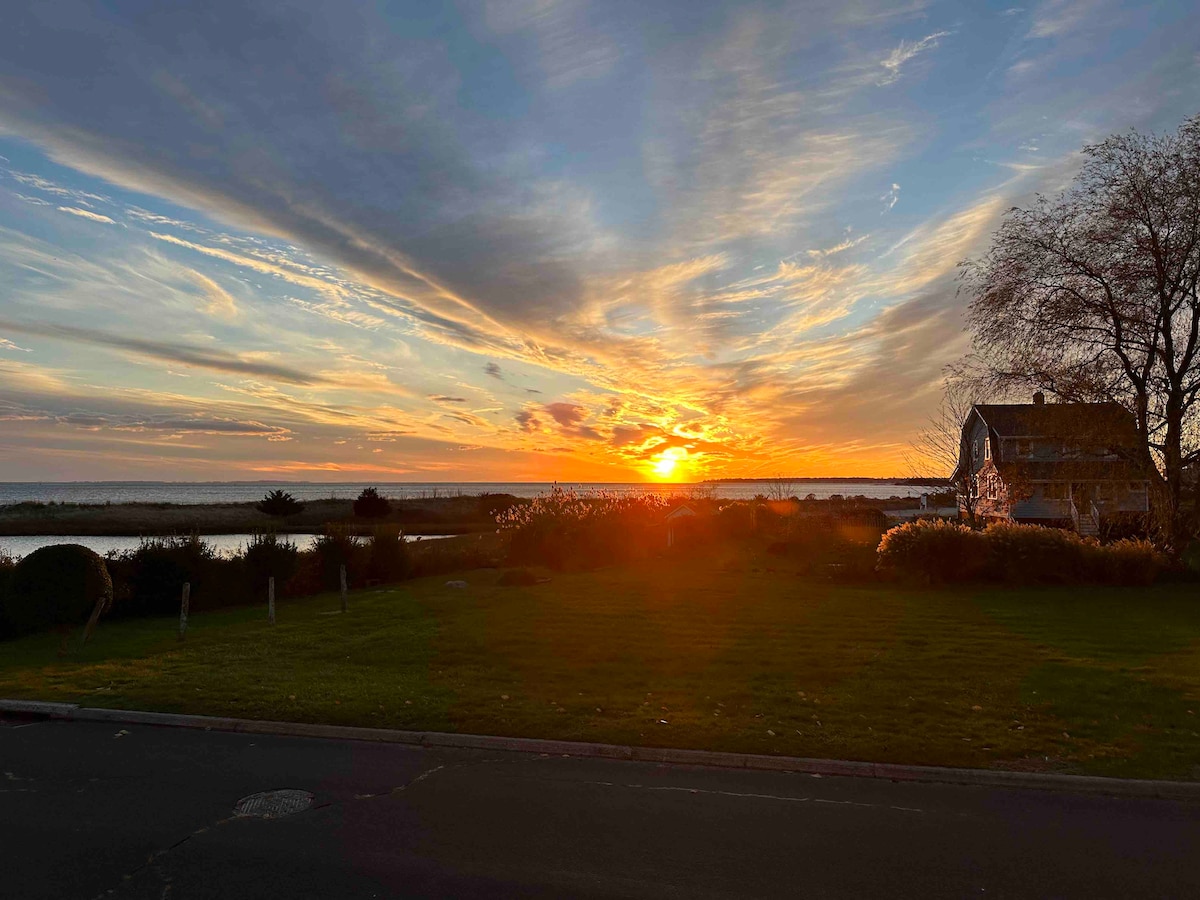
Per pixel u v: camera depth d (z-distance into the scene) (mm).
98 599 12992
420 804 5938
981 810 5840
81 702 8891
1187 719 8000
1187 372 22953
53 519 67438
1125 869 4871
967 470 38656
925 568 20672
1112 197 22688
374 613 15977
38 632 15047
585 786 6324
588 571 24969
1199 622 14430
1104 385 22875
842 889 4602
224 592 19156
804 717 8094
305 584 21438
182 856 5039
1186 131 21922
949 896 4523
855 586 20422
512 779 6492
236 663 11039
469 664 10828
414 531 55781
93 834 5395
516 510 28391
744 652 11523
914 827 5512
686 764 6875
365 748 7355
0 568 15234
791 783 6414
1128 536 26797
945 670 10289
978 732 7566
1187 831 5461
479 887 4609
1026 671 10203
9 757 7129
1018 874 4801
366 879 4711
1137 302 22422
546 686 9484
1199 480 23531
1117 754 6953
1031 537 20938
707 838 5316
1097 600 17688
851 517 37219
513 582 21156
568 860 4969
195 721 8133
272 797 6090
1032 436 26109
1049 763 6742
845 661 10859
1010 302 24172
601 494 31844
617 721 7934
